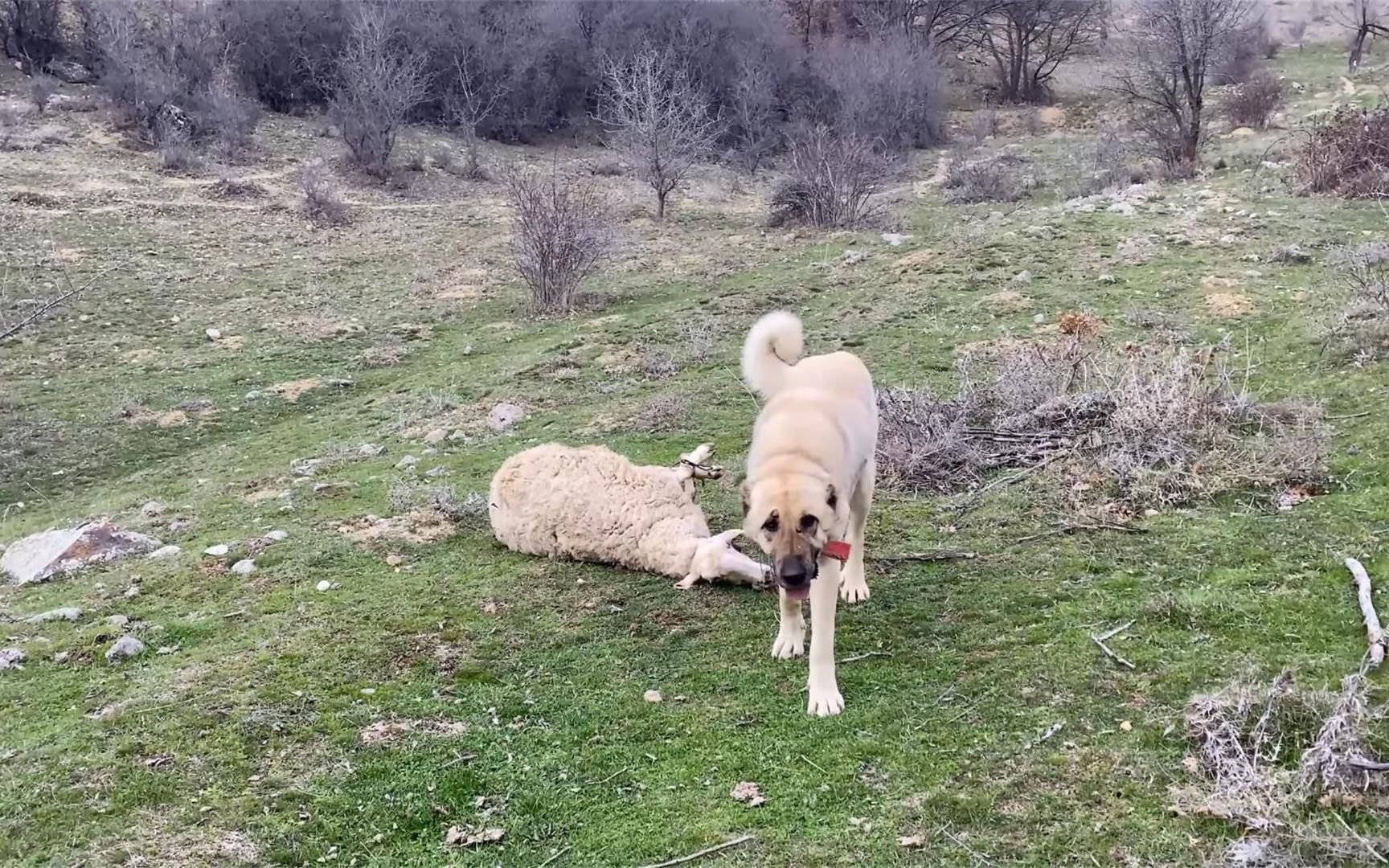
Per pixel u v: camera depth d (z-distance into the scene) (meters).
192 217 20.67
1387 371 7.58
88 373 12.74
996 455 6.98
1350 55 36.22
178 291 16.23
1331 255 11.59
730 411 9.22
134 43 27.84
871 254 15.33
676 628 5.27
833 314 11.98
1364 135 15.80
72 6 32.62
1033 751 3.95
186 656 5.22
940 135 35.12
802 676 4.69
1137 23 39.47
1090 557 5.52
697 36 34.47
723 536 5.85
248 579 6.20
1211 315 10.07
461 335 13.95
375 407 10.92
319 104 31.84
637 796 3.94
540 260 14.79
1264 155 20.20
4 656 5.23
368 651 5.12
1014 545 5.81
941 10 43.00
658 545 5.91
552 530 6.23
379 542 6.63
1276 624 4.61
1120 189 19.61
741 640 5.10
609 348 11.79
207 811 3.92
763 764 4.06
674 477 6.43
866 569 5.71
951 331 10.63
